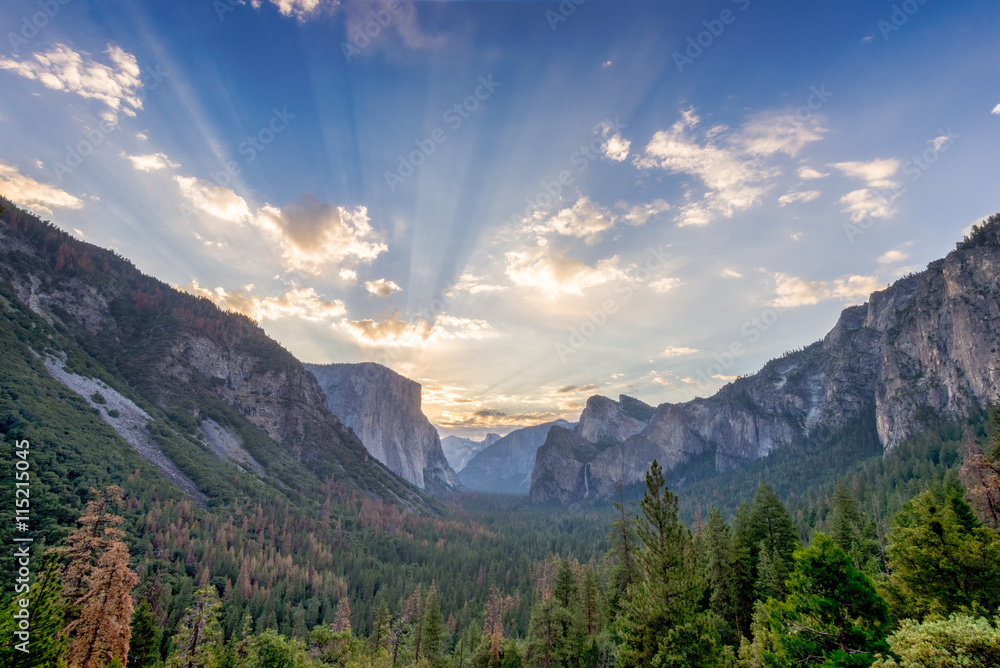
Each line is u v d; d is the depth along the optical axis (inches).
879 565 2415.1
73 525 3767.2
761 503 2492.6
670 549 1457.9
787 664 1135.0
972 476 2183.8
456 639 4473.4
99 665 1556.3
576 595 2689.5
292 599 4953.3
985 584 1312.7
